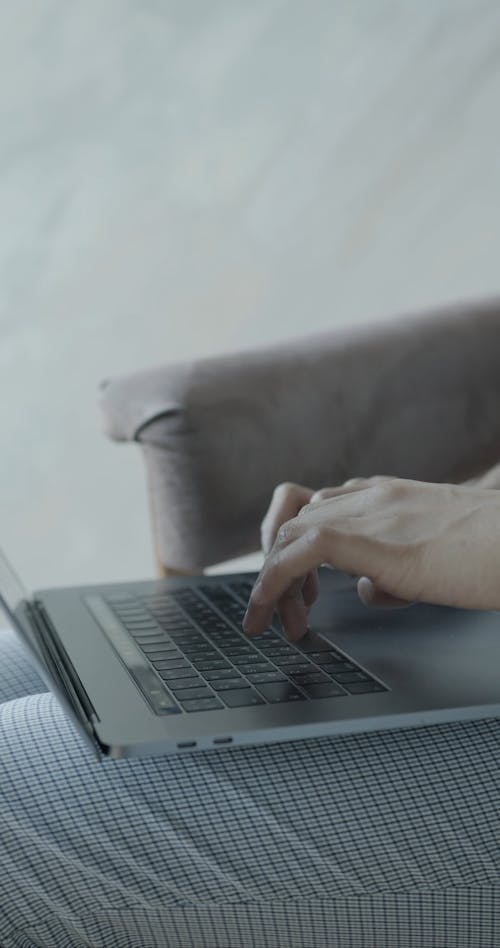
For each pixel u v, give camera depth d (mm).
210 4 2930
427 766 482
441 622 634
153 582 804
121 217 2990
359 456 1167
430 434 1217
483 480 963
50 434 2934
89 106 2955
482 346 1262
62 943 459
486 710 479
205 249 3000
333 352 1163
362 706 478
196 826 454
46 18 2912
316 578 634
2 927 446
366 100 2975
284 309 3006
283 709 475
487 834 471
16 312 2982
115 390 1109
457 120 2975
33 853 445
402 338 1212
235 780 465
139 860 450
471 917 478
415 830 465
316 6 2939
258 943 471
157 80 2955
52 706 510
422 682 514
